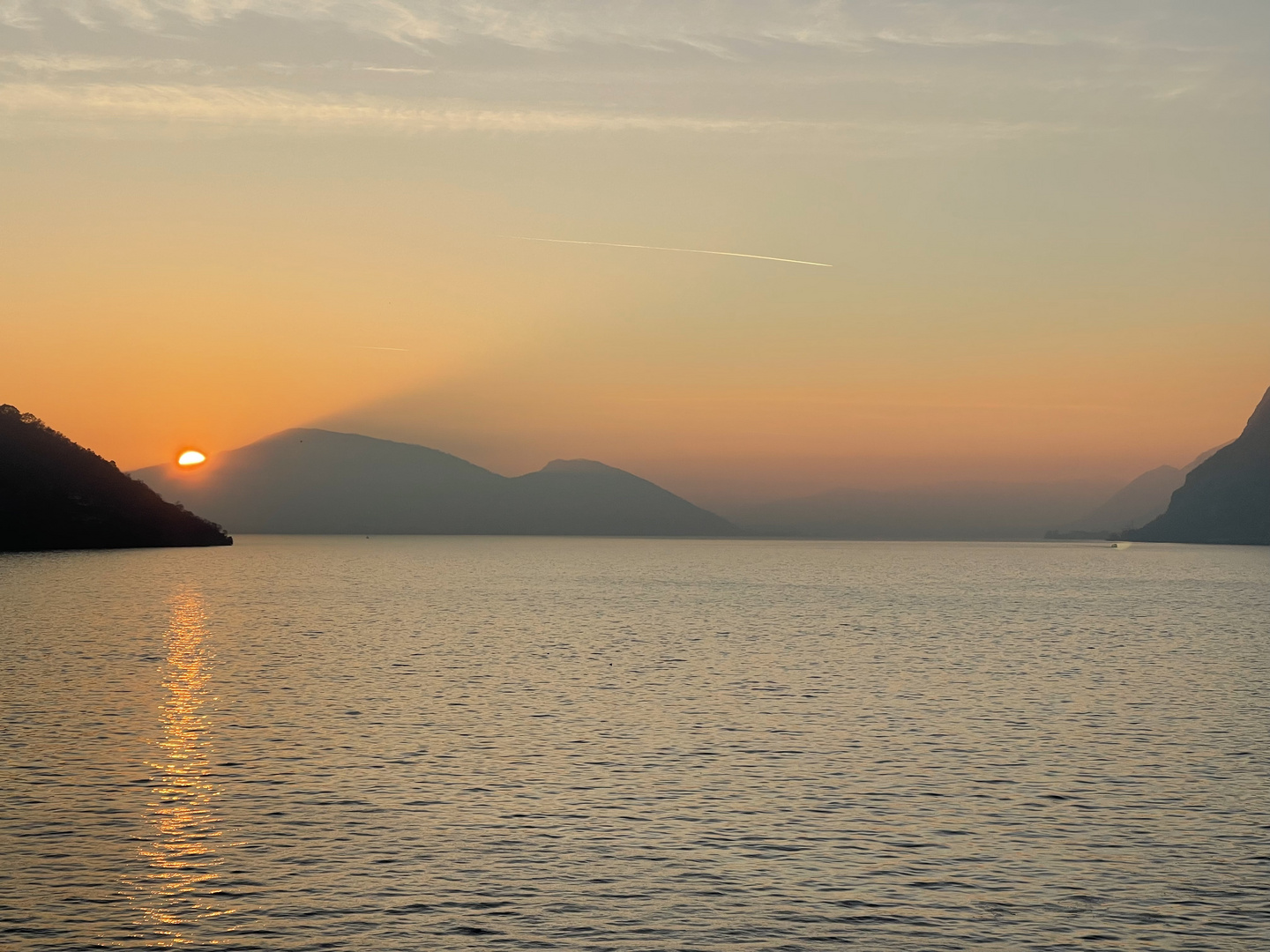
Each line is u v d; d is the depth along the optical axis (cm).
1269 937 2288
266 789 3322
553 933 2258
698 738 4241
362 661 6675
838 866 2691
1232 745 4209
